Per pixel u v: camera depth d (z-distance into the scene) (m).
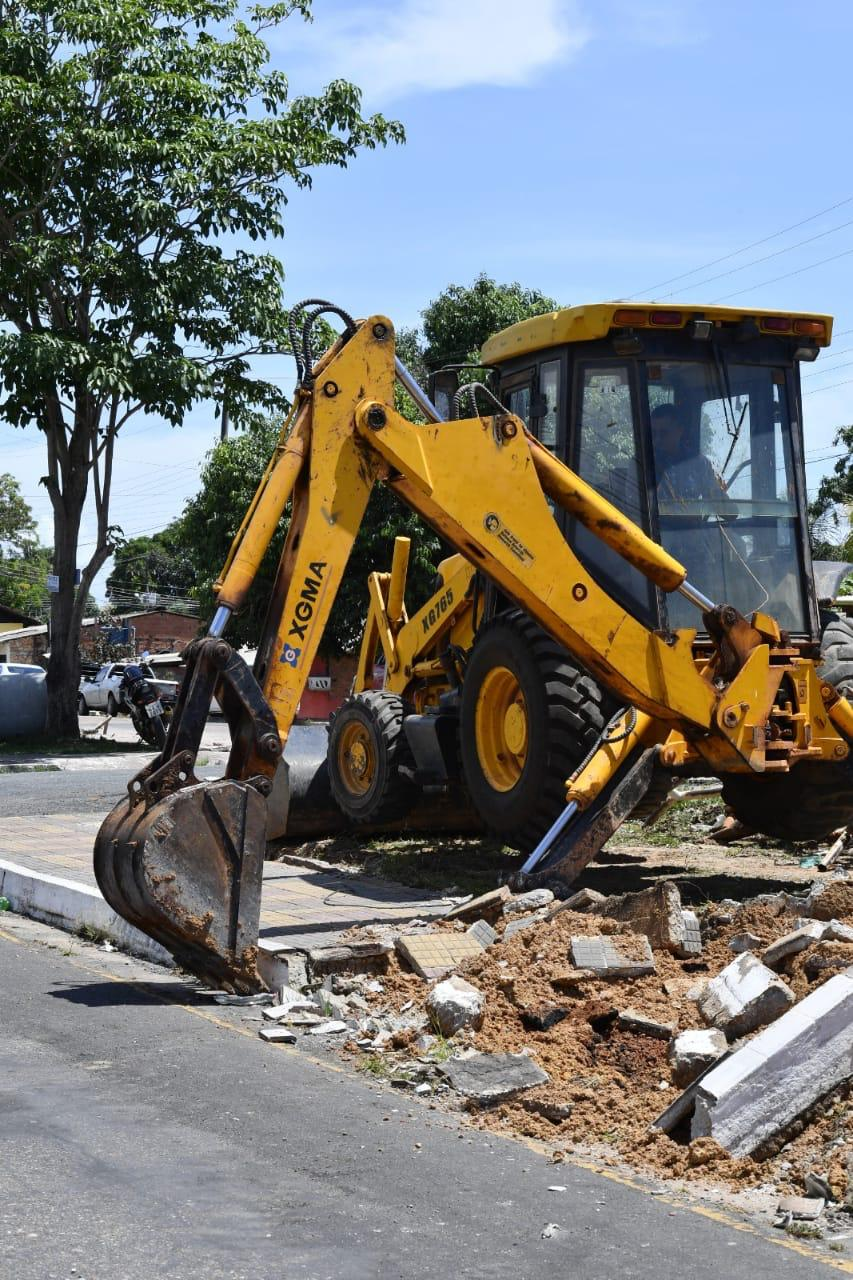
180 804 7.14
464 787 11.45
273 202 25.30
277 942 8.38
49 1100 5.71
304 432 8.39
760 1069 5.27
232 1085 5.97
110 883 7.38
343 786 12.64
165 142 23.95
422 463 8.52
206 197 24.34
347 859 11.88
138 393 24.11
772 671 9.20
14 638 59.72
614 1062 6.10
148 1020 7.09
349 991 7.51
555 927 7.55
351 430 8.45
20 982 7.99
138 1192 4.70
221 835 7.25
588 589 8.88
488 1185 4.86
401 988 7.45
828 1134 5.17
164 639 71.44
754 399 9.95
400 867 11.23
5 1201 4.59
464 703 10.40
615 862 11.51
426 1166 5.04
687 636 9.06
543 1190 4.83
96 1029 6.90
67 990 7.79
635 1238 4.41
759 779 10.31
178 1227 4.40
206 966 7.42
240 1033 6.88
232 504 36.53
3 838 13.39
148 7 25.00
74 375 23.69
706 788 10.46
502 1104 5.77
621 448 9.73
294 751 13.00
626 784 9.04
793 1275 4.14
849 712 9.57
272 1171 4.93
